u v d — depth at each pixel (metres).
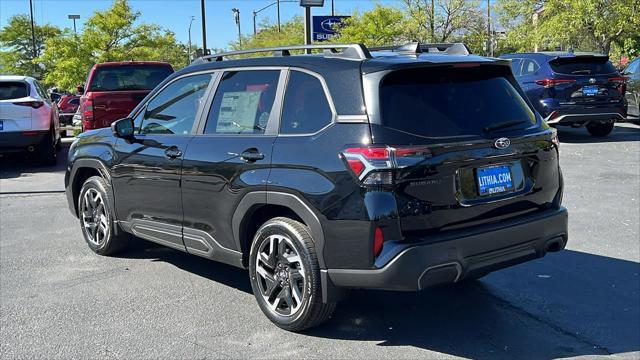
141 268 5.73
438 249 3.62
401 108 3.76
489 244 3.83
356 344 4.04
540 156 4.23
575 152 12.13
